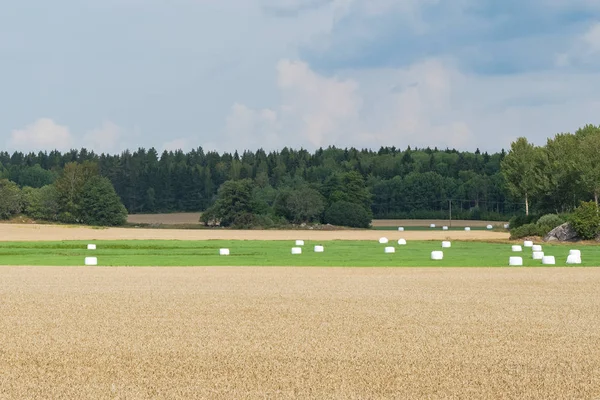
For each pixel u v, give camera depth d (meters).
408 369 28.77
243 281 62.94
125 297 51.00
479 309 45.09
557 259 92.06
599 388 26.09
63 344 33.50
